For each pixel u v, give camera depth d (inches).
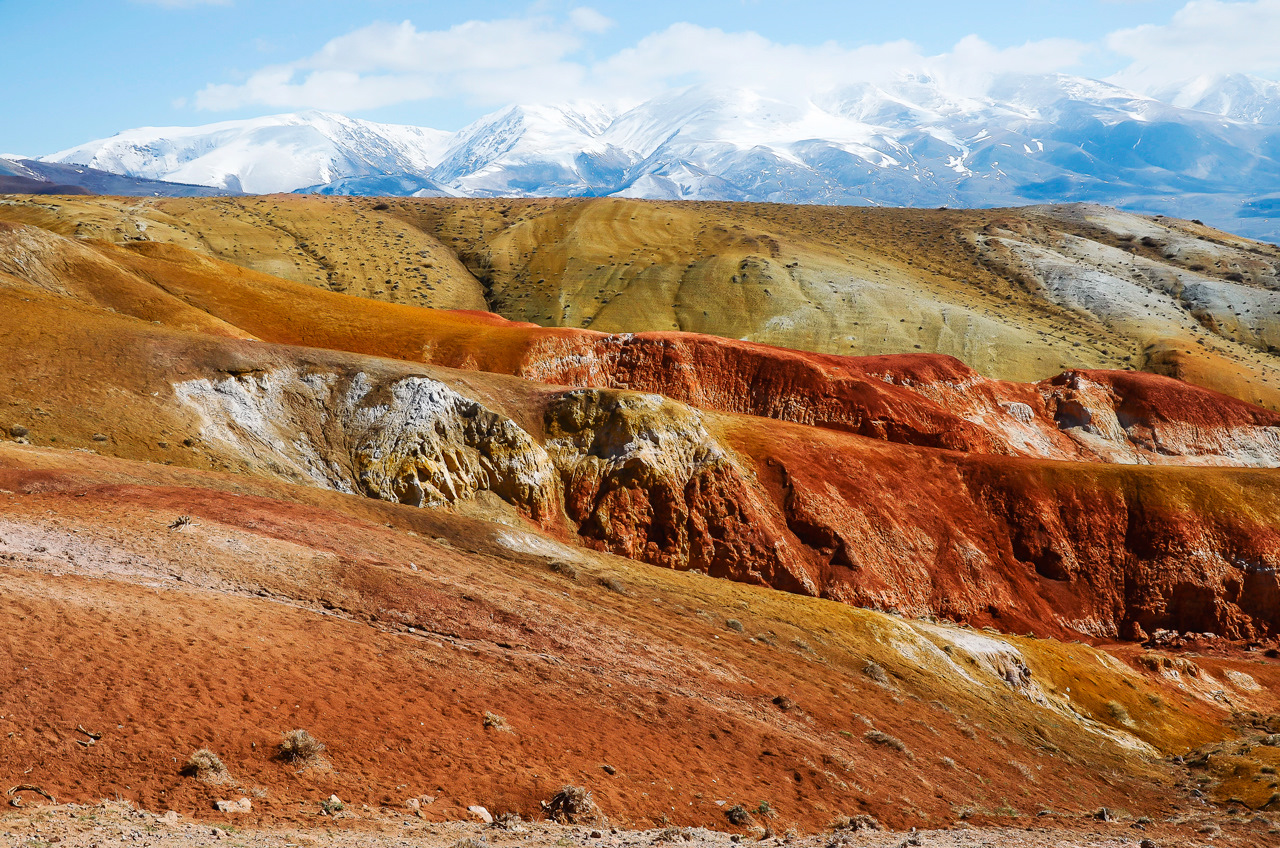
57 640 904.3
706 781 1159.6
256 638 1067.9
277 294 4252.0
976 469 3555.6
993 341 7170.3
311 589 1327.5
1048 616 3203.7
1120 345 7534.5
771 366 4443.9
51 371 2449.6
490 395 3070.9
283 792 816.9
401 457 2674.7
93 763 761.0
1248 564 3356.3
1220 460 4913.9
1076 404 4980.3
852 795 1289.4
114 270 3656.5
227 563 1302.9
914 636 2301.9
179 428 2461.9
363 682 1061.8
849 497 3218.5
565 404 3095.5
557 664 1358.3
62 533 1225.4
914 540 3203.7
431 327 4325.8
